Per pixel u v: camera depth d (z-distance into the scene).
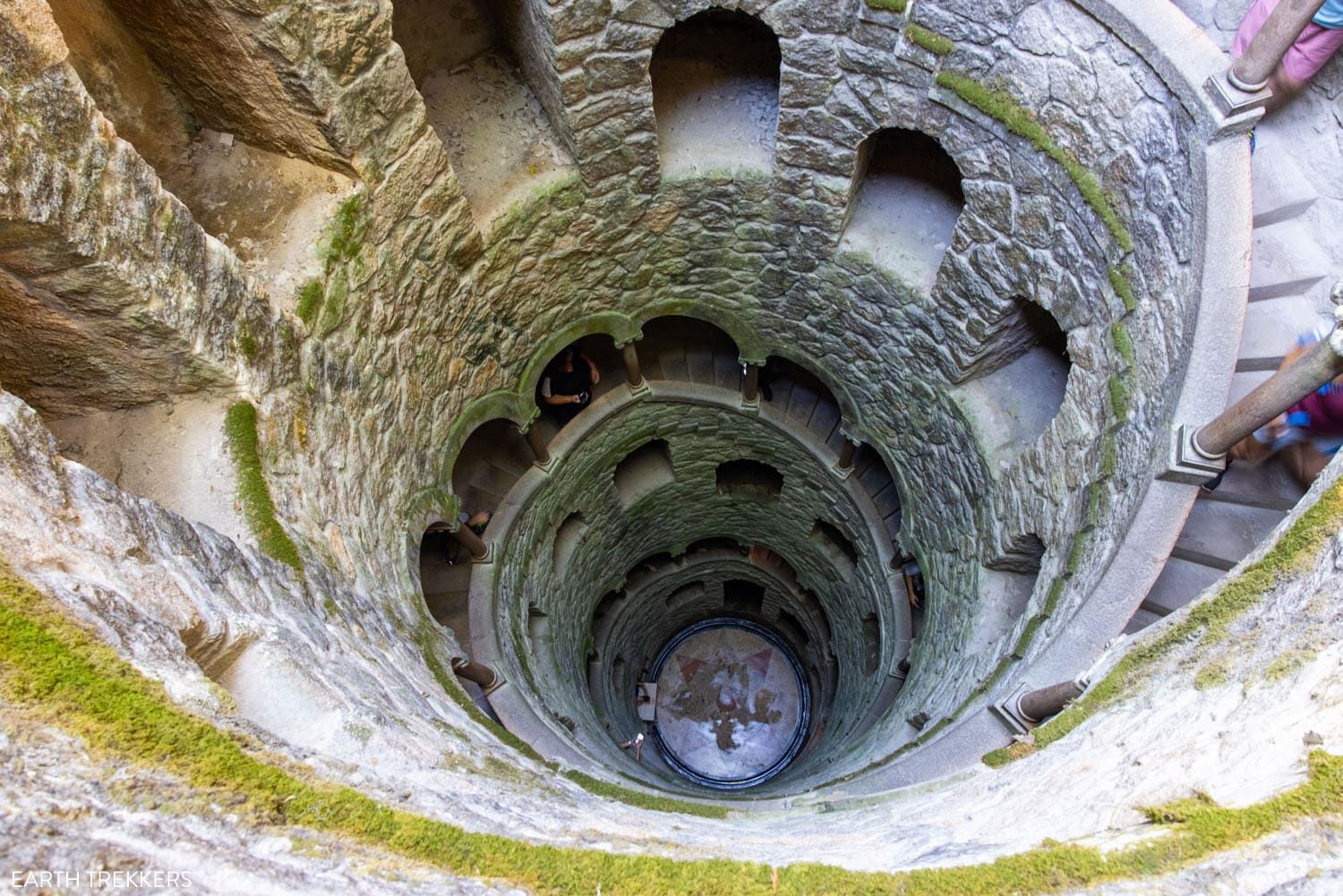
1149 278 4.59
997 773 3.54
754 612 14.91
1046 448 5.96
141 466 3.76
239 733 1.93
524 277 6.82
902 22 5.21
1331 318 4.30
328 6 3.98
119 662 1.83
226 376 3.84
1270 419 3.64
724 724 14.25
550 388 8.65
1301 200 4.46
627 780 6.54
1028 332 6.63
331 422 4.86
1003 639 6.07
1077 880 1.93
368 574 4.92
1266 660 2.48
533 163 6.29
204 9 3.79
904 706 7.53
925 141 6.97
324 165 4.68
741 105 6.94
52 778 1.46
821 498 10.64
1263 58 3.66
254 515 3.75
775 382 10.13
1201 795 2.12
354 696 2.86
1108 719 3.20
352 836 1.80
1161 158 4.33
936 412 7.62
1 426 2.21
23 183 2.66
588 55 5.44
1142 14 4.16
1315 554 2.77
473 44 6.30
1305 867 1.82
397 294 5.47
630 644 13.49
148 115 4.38
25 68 2.67
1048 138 5.01
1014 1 4.69
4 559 1.89
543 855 1.98
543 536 9.27
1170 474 4.14
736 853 2.51
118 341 3.41
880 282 7.10
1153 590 4.64
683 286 8.16
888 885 1.98
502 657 7.68
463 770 2.94
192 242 3.60
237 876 1.48
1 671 1.63
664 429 10.03
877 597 10.01
